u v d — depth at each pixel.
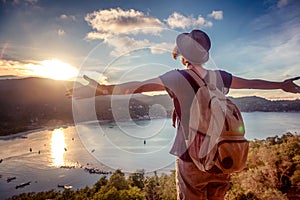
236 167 0.91
